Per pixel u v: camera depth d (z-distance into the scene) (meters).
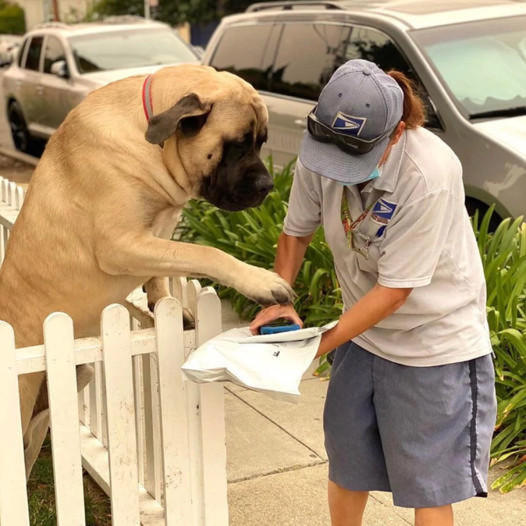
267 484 4.05
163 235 3.11
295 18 7.52
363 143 2.45
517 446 4.24
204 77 2.90
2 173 12.51
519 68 6.18
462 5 6.92
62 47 11.92
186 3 26.95
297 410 4.83
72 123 3.00
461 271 2.78
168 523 3.01
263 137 2.99
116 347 2.78
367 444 3.02
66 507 2.79
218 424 2.98
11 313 3.25
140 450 3.75
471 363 2.83
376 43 6.59
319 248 5.87
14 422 2.66
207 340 2.89
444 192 2.59
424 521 2.88
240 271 2.75
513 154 5.38
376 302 2.65
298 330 2.64
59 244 3.05
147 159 2.86
